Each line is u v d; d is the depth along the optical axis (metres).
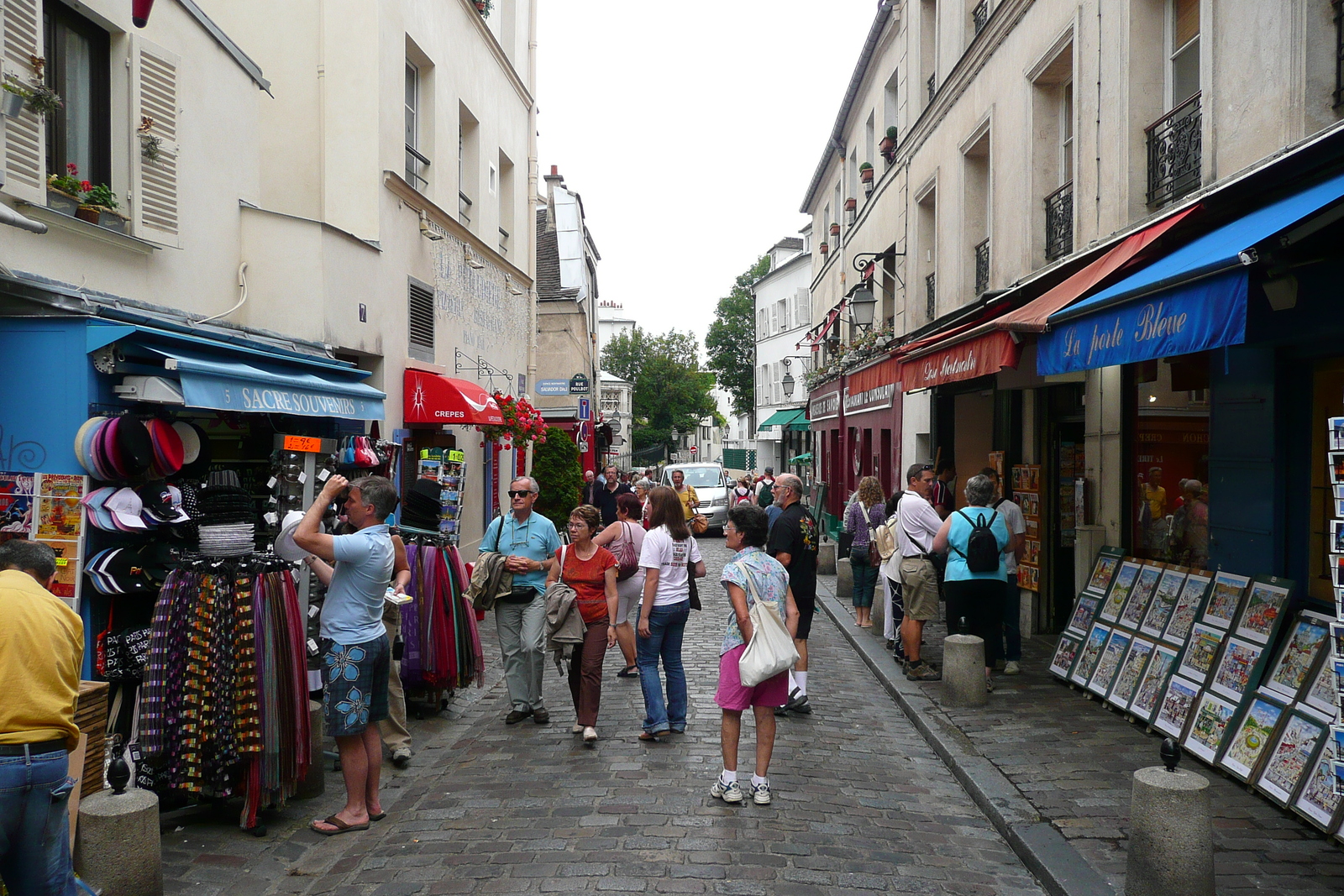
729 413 71.25
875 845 4.99
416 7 11.89
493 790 5.87
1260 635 5.86
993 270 11.96
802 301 41.56
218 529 5.12
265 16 10.43
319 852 4.98
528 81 19.36
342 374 8.85
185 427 6.03
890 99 19.83
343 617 5.23
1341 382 5.72
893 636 10.00
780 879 4.51
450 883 4.49
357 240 9.81
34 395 5.29
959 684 7.48
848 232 23.80
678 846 4.91
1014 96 11.16
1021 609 10.80
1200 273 4.34
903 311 17.70
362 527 5.34
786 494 7.87
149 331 5.64
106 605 5.32
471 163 15.36
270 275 8.52
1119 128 8.35
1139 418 8.48
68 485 5.18
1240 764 5.56
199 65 7.51
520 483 7.61
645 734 6.95
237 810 5.44
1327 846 4.68
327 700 5.21
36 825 3.48
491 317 16.28
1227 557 6.62
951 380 7.79
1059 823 5.07
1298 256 5.16
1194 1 7.68
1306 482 5.95
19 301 5.31
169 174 6.91
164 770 4.98
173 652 4.98
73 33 6.21
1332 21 5.64
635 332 65.31
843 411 22.02
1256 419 6.30
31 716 3.45
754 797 5.57
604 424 34.72
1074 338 5.81
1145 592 7.42
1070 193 9.80
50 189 5.77
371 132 10.49
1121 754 6.25
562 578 7.18
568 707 8.16
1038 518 10.55
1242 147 6.34
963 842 5.07
